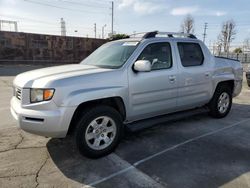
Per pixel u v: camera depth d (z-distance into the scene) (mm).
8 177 3404
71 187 3211
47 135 3641
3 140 4629
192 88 5238
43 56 24859
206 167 3707
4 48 22891
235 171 3594
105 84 3934
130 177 3443
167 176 3463
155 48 4660
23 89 3697
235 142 4648
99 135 3973
